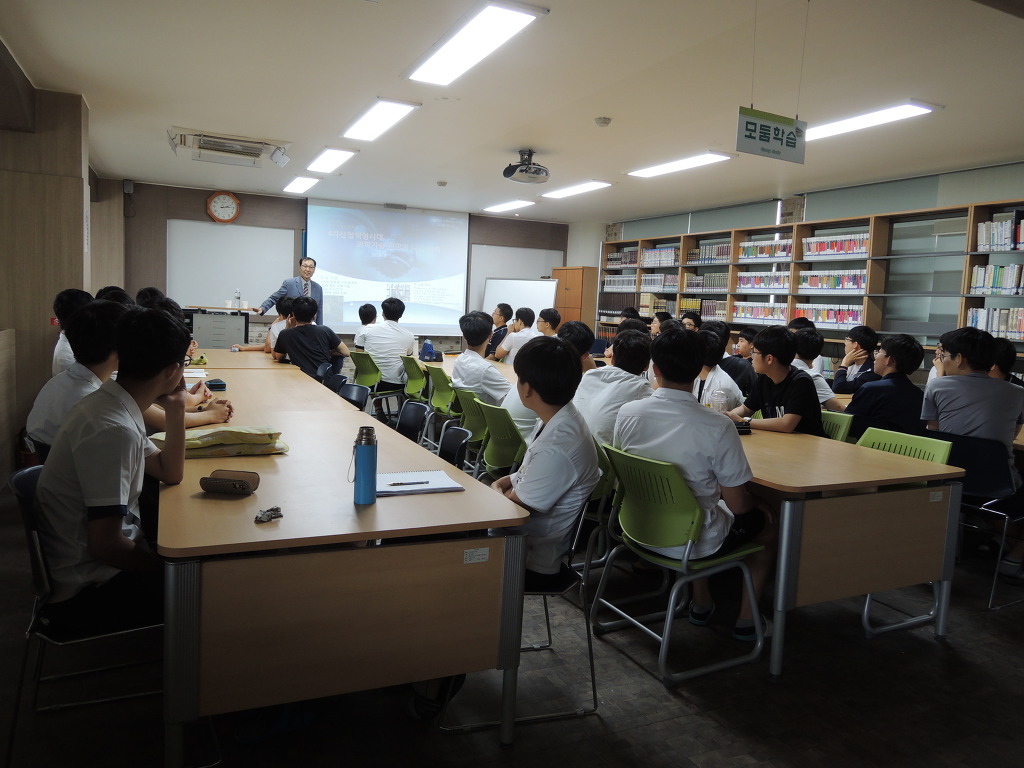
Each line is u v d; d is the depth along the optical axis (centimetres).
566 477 196
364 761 182
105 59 429
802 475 242
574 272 1091
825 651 259
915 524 257
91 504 165
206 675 151
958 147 542
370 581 164
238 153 679
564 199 911
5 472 412
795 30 339
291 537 153
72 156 503
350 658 164
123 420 171
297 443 255
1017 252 552
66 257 506
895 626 276
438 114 523
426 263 1084
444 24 356
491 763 184
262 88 479
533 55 390
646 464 221
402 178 813
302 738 191
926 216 641
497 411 319
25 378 502
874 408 360
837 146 554
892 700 226
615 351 312
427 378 594
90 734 190
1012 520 313
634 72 411
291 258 1019
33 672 221
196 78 462
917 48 354
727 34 348
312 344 527
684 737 200
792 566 230
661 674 227
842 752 197
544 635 261
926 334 633
